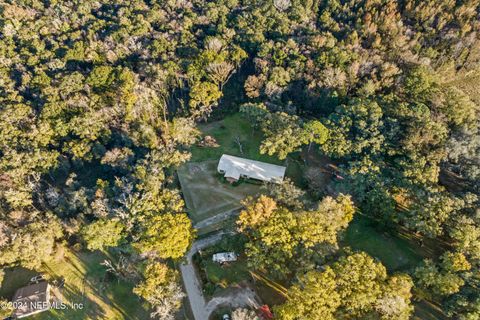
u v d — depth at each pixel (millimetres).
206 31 137500
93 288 70688
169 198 78000
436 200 68938
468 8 117500
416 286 60906
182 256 69000
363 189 76688
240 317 55500
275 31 128125
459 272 59812
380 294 54719
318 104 104875
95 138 96625
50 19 136750
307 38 120125
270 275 68125
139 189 79062
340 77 101688
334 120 91500
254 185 89000
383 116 91812
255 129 106250
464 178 81125
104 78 105812
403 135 85812
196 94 105562
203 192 88125
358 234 76125
